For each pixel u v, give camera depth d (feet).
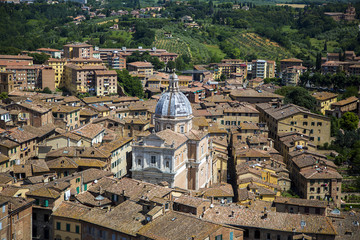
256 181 577.84
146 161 551.18
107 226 421.18
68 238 443.32
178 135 579.89
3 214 406.21
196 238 388.78
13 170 530.68
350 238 448.24
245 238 442.91
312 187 612.29
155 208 426.92
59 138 611.06
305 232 429.79
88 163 551.18
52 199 449.48
